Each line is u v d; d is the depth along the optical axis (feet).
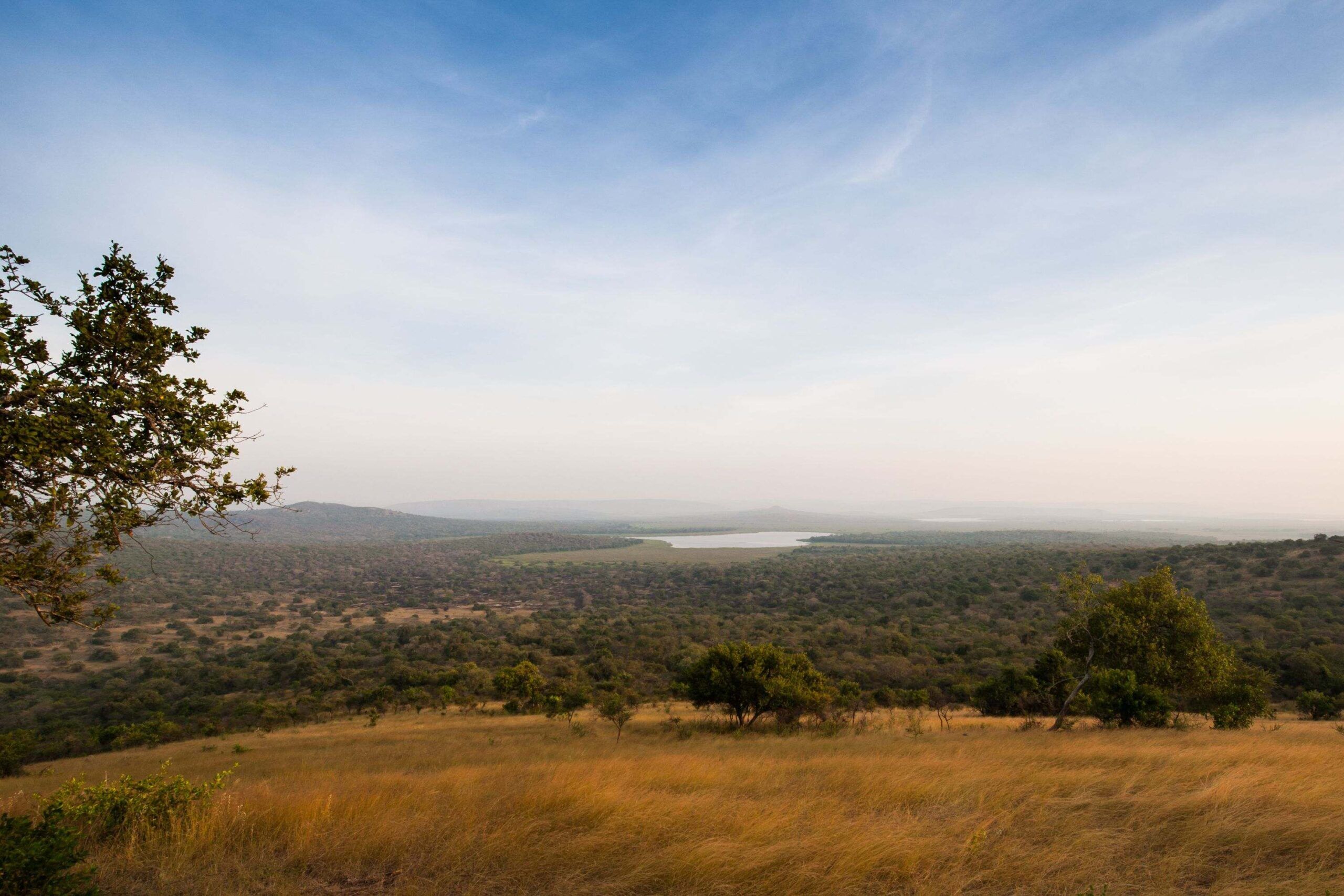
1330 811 19.79
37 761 120.67
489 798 23.95
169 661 216.95
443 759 60.59
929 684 146.72
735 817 20.13
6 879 13.96
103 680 191.62
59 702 167.43
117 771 72.43
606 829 18.89
